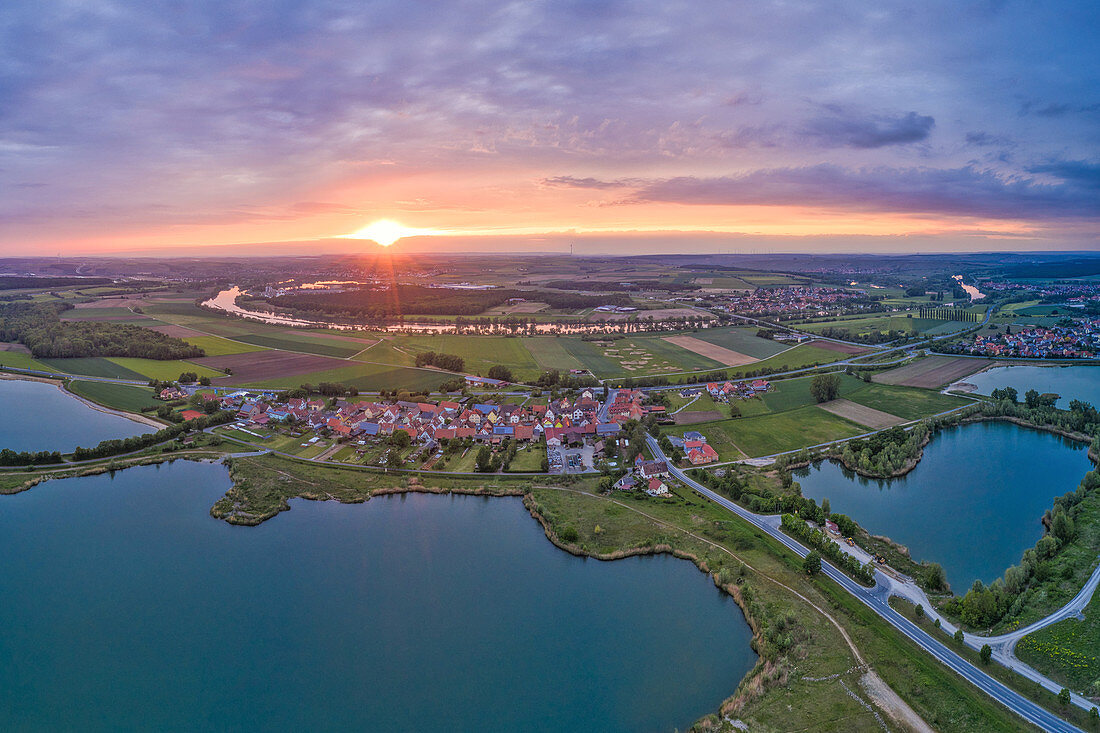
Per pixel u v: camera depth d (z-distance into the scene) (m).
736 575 138.00
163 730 100.56
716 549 150.00
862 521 169.50
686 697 106.19
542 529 166.50
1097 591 126.50
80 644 121.19
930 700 99.81
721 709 100.50
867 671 107.00
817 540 148.62
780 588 132.75
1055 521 151.00
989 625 119.31
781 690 103.62
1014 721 95.25
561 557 152.50
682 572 144.62
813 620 121.19
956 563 147.62
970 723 94.94
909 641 114.81
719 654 116.81
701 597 134.88
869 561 144.25
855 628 118.62
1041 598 126.25
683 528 161.00
